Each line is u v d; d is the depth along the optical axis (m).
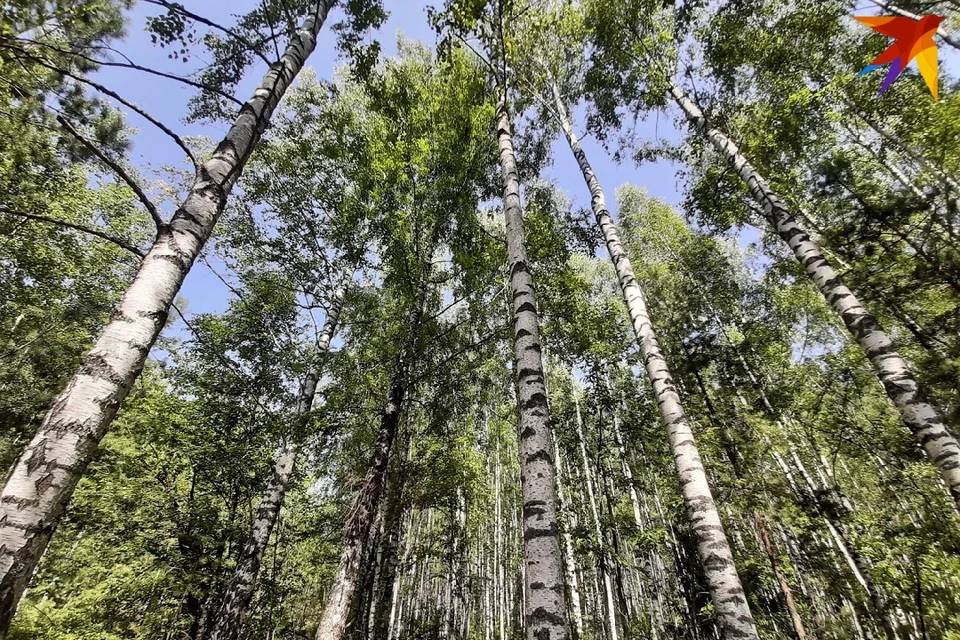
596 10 9.17
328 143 8.92
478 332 8.73
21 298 10.84
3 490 1.88
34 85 6.06
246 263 9.26
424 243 8.29
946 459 4.34
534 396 4.26
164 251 2.71
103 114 7.75
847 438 8.62
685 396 10.70
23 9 4.88
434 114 8.43
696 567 7.99
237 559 8.35
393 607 10.59
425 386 8.73
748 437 8.70
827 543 8.55
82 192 11.05
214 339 8.36
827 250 7.64
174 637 7.91
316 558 9.95
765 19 9.23
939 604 5.75
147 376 9.73
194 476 8.59
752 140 8.71
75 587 8.10
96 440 2.12
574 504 12.09
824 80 9.27
